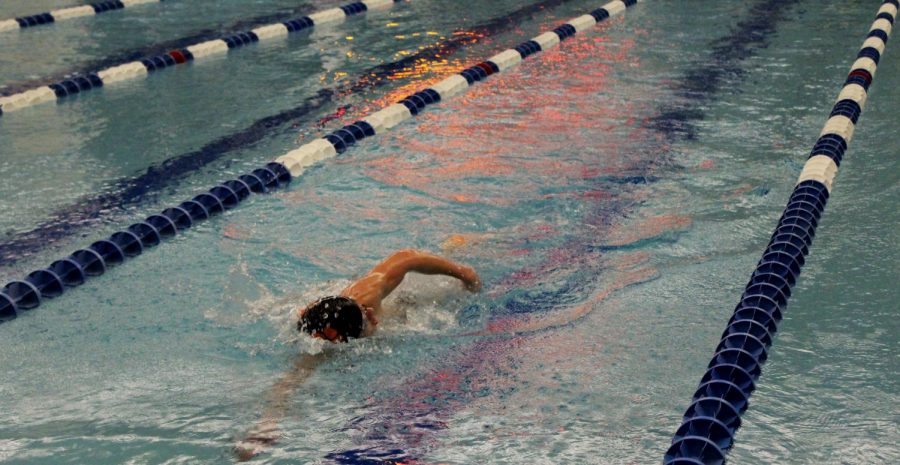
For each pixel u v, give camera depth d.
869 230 4.41
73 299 4.11
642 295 3.90
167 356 3.55
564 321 3.70
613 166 5.56
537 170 5.55
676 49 8.95
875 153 5.58
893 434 2.82
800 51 8.57
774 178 5.25
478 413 3.05
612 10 11.20
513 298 3.93
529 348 3.49
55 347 3.66
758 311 3.59
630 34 9.83
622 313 3.75
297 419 3.07
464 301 3.91
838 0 11.20
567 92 7.50
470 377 3.29
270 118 7.02
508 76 8.22
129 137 6.61
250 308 3.94
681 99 7.08
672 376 3.23
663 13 10.99
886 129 6.08
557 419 2.99
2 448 2.93
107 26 10.99
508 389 3.20
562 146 6.01
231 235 4.81
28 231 4.93
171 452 2.89
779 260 4.05
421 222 4.83
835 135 5.77
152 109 7.38
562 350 3.46
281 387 3.29
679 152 5.78
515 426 2.96
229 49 9.68
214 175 5.74
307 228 4.85
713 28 9.91
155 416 3.11
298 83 8.12
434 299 3.92
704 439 2.75
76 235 4.86
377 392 3.22
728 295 3.87
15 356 3.59
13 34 10.62
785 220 4.54
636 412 3.01
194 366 3.46
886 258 4.09
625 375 3.25
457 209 4.98
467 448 2.85
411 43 9.70
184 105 7.48
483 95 7.57
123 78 8.50
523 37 9.81
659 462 2.72
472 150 6.03
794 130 6.17
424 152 6.06
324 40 10.02
